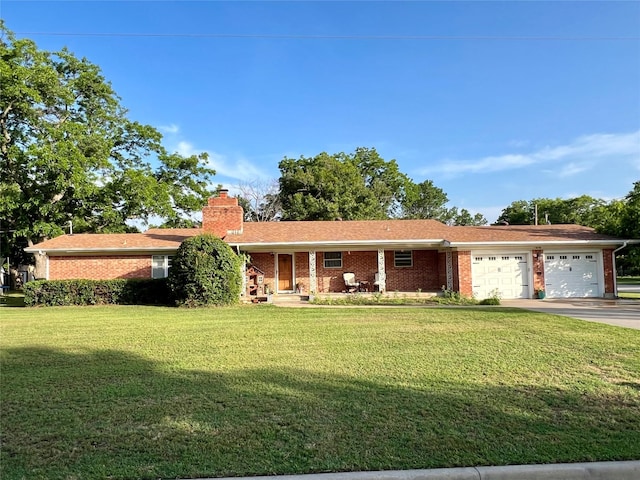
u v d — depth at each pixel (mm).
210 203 22500
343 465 3744
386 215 48031
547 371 6676
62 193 27297
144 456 3967
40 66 26953
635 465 3717
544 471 3637
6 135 27703
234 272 17859
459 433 4375
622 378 6281
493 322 11828
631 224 19625
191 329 11219
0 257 31266
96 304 18656
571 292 19812
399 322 12070
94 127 31094
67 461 3893
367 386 5965
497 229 22391
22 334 10656
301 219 39562
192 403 5363
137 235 24016
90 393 5820
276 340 9516
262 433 4434
